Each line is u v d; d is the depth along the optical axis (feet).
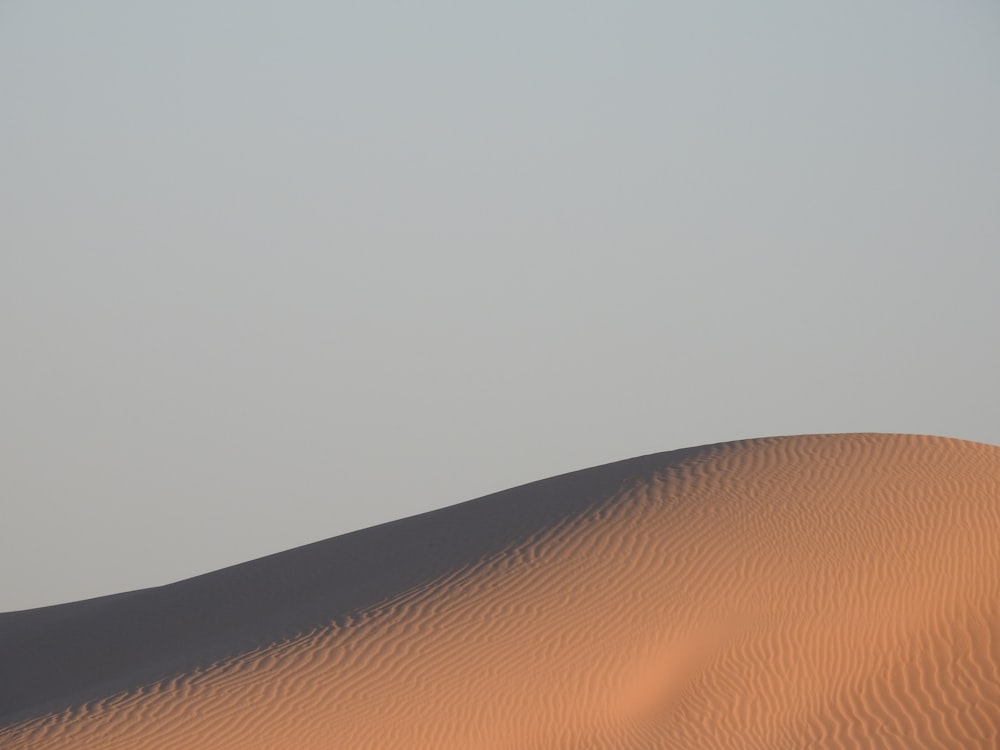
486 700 61.82
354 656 67.10
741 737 62.28
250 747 57.57
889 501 80.64
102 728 60.90
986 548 75.77
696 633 68.28
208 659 72.28
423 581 79.82
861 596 71.41
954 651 68.80
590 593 72.28
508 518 91.15
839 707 65.31
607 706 62.44
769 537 77.15
